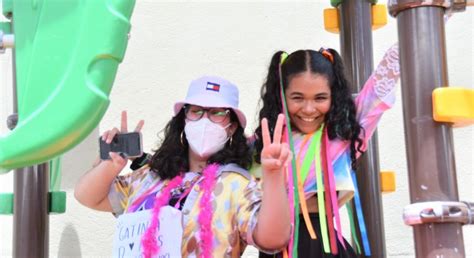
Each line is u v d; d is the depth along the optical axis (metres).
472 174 3.25
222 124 2.14
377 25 2.57
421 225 1.74
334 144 2.19
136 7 3.32
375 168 2.46
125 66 3.27
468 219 1.72
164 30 3.31
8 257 3.13
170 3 3.34
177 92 3.26
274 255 2.08
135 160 2.35
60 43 1.58
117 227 2.11
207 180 2.10
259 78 3.27
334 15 2.57
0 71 3.02
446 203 1.70
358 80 2.47
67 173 3.18
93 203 2.24
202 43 3.31
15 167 1.58
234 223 2.04
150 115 3.24
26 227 2.32
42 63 1.58
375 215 2.41
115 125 3.22
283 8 3.34
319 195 2.11
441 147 1.76
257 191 2.06
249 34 3.32
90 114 1.52
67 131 1.52
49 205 2.39
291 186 2.12
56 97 1.54
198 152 2.13
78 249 3.15
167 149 2.22
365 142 2.21
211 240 2.01
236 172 2.12
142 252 2.02
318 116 2.19
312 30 3.33
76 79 1.53
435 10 1.81
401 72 1.83
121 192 2.26
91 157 3.19
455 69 3.31
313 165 2.16
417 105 1.78
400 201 3.24
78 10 1.58
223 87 2.17
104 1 1.54
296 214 2.09
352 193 2.24
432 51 1.79
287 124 2.16
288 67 2.20
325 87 2.16
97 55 1.53
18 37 1.63
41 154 1.55
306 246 2.11
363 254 2.35
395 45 2.19
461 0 1.83
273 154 1.86
